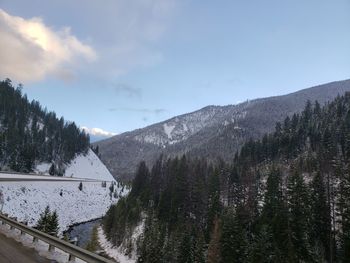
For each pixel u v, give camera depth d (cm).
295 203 6338
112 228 7625
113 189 13988
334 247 5944
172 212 8212
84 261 1149
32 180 8956
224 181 10581
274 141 14638
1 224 1908
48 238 1312
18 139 15112
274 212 6222
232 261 4525
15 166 14075
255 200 7800
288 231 5156
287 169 12006
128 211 8375
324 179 9188
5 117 16362
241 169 11731
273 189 7206
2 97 17688
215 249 4875
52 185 10031
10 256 1162
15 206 6712
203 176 10056
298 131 14650
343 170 9056
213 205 7250
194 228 6347
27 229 1527
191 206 8562
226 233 4778
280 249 4988
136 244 6606
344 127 12594
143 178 11456
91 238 7300
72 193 10644
